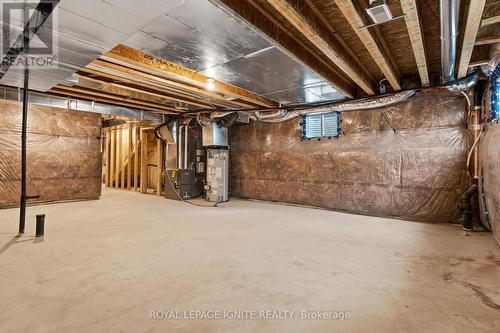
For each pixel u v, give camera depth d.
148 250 2.63
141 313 1.56
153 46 2.44
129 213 4.50
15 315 1.52
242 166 6.42
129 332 1.38
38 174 5.24
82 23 1.84
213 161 5.90
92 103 5.12
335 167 4.89
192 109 5.75
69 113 5.67
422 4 2.21
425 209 3.96
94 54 2.34
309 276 2.08
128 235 3.16
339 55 2.75
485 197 3.16
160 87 3.95
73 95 4.77
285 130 5.63
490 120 3.12
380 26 2.52
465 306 1.66
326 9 2.25
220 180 5.91
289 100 4.58
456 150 3.74
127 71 3.28
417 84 3.88
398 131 4.20
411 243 2.92
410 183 4.09
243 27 2.11
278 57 2.69
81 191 5.86
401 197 4.16
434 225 3.75
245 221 3.97
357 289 1.88
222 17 1.97
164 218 4.13
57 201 5.52
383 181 4.34
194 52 2.57
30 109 5.13
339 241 2.99
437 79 3.77
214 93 4.48
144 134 7.38
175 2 1.62
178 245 2.80
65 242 2.86
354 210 4.64
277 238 3.09
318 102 4.72
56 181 5.49
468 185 3.65
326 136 5.01
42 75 2.87
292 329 1.43
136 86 4.07
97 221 3.88
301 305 1.66
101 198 6.29
